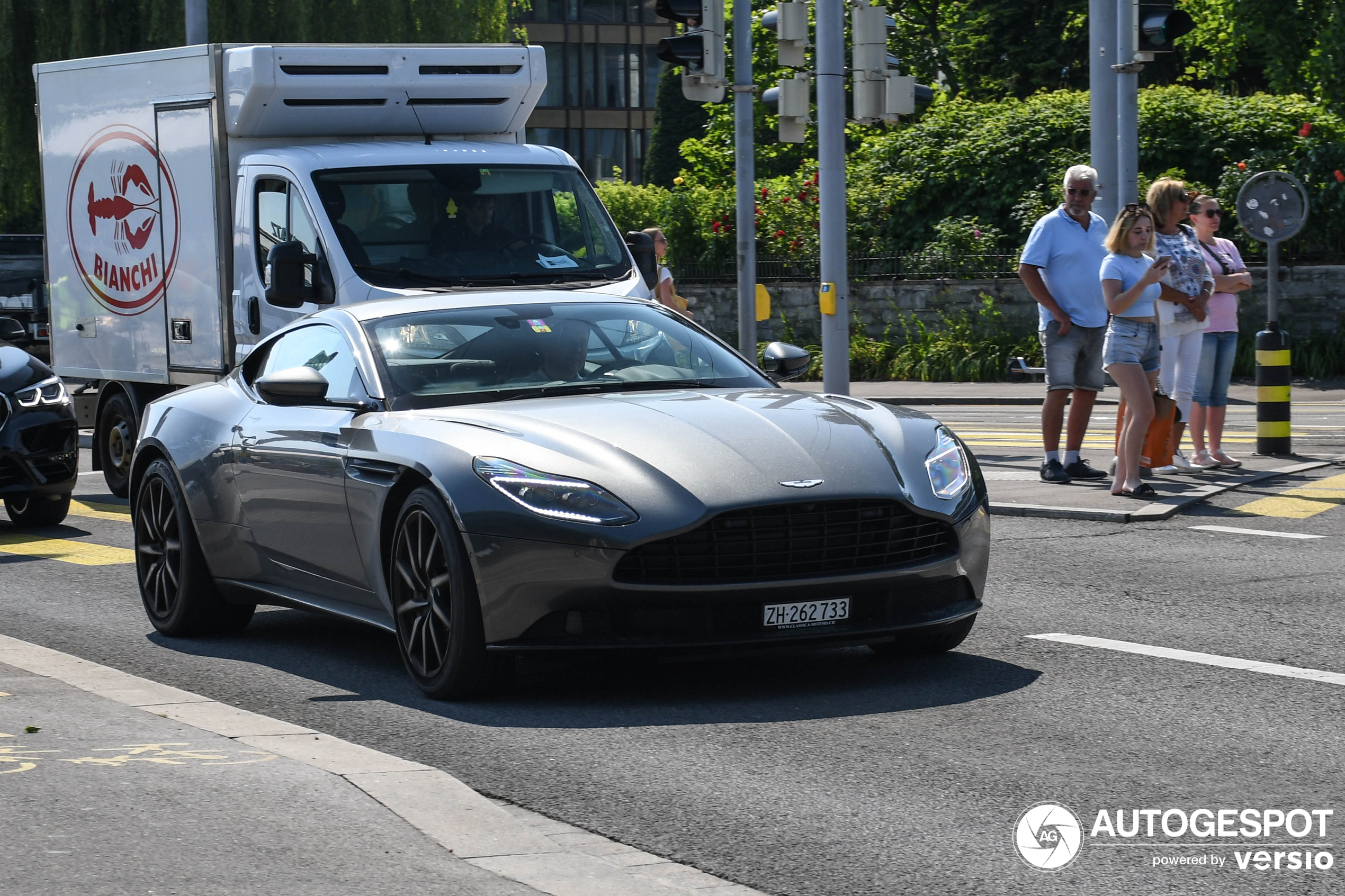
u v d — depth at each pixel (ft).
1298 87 98.02
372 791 17.56
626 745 20.34
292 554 26.45
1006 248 93.35
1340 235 83.35
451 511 22.44
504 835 16.14
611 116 264.72
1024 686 22.81
